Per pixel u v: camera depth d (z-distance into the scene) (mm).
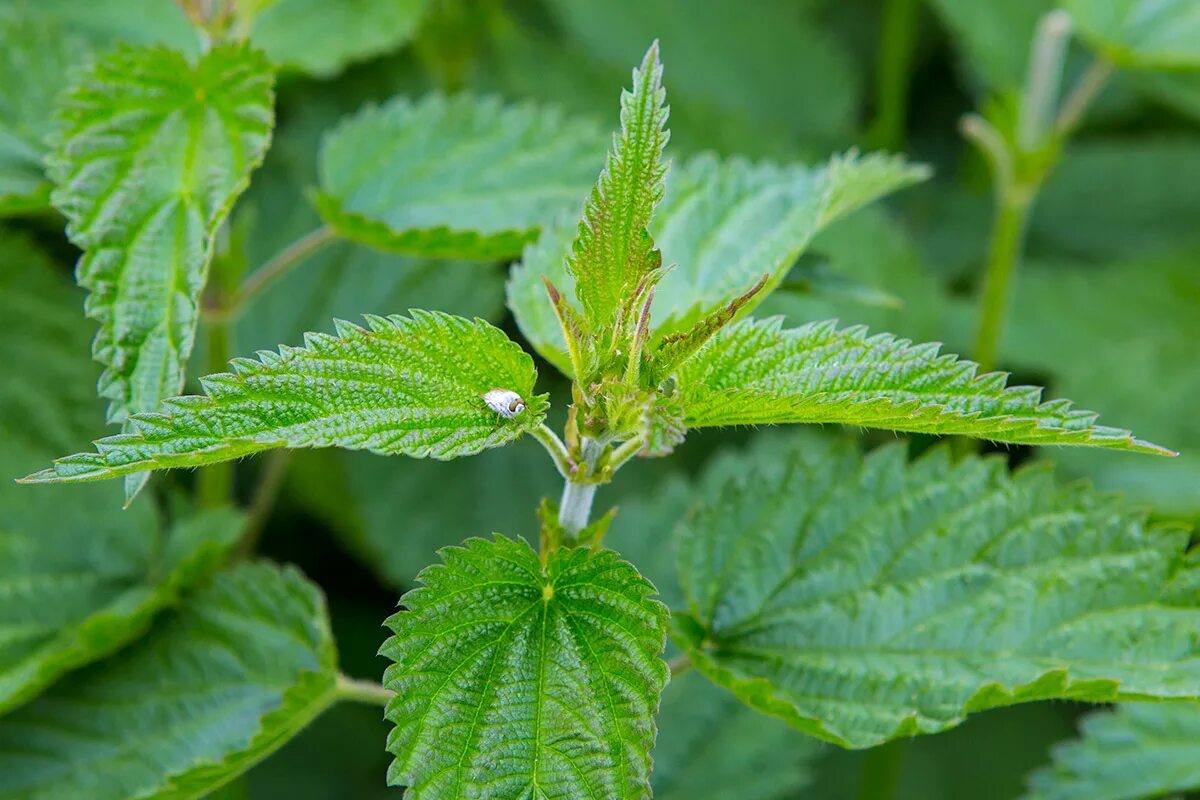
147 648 649
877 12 1146
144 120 625
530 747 573
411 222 676
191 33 733
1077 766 667
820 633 623
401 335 574
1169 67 753
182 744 639
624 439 588
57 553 659
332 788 777
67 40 679
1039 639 614
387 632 817
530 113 690
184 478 746
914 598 623
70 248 799
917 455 821
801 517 635
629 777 573
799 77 1028
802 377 583
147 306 606
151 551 665
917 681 612
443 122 688
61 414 694
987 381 577
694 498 718
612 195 575
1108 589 616
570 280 623
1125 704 670
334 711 797
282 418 564
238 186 615
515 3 1063
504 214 676
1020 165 761
